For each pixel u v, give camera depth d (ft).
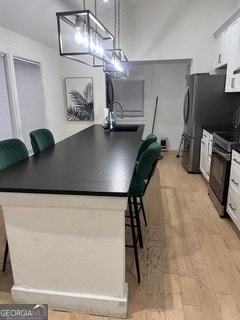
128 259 6.90
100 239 4.88
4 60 10.46
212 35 14.25
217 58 13.78
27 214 4.94
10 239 5.17
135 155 7.05
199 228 8.50
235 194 8.12
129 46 14.92
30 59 12.20
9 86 10.74
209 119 13.52
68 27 11.77
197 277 6.23
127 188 4.54
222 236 8.01
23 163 6.33
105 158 6.73
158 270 6.47
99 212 4.70
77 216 4.80
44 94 13.85
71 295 5.26
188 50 14.61
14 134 11.25
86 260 5.06
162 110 20.16
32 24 10.71
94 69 15.84
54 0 9.36
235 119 12.91
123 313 5.13
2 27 9.99
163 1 14.12
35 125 13.16
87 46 6.16
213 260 6.86
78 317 5.21
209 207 10.09
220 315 5.16
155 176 14.05
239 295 5.67
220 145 9.59
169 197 11.15
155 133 20.51
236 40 10.77
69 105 16.60
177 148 20.49
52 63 14.78
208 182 12.09
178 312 5.24
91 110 16.44
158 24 14.47
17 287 5.46
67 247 5.04
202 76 13.00
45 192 4.57
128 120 20.66
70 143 9.03
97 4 11.59
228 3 13.69
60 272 5.22
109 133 11.34
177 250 7.30
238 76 10.56
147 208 10.05
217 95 13.14
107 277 5.08
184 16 14.21
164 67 19.29
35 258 5.22
